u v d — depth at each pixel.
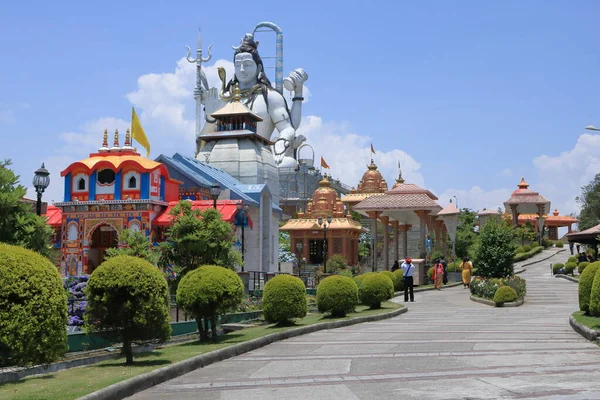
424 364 15.76
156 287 16.12
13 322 11.62
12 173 21.06
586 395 11.46
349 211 99.00
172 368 15.45
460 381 13.28
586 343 18.89
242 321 28.41
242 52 92.62
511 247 51.06
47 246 21.38
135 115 45.47
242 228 45.72
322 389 13.12
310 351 19.33
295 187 107.06
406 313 32.44
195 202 44.50
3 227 20.33
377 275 33.66
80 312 21.33
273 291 25.27
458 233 76.31
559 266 70.38
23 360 11.88
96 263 44.94
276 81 99.88
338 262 68.69
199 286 20.94
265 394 12.83
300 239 79.44
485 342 19.55
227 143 62.50
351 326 26.98
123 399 12.92
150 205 42.16
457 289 52.53
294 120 99.62
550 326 24.02
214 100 92.50
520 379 13.26
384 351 18.44
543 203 111.62
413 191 59.06
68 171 43.75
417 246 91.50
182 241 28.81
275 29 100.81
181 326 23.59
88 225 43.00
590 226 101.94
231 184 52.56
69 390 12.39
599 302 19.62
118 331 16.05
